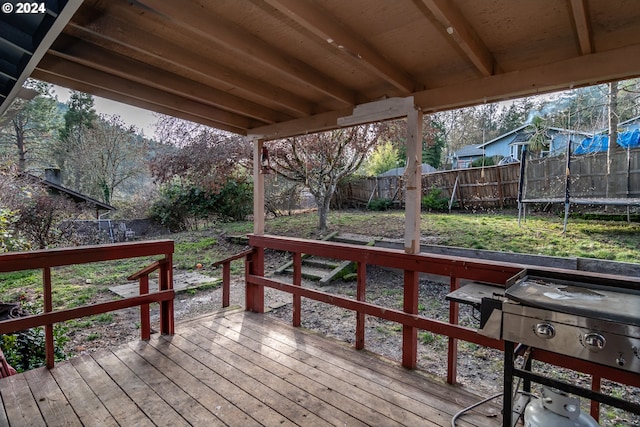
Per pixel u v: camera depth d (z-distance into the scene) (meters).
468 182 9.51
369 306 2.65
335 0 1.58
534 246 5.83
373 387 2.22
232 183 10.70
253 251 3.66
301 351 2.74
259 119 3.37
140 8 1.68
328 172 8.05
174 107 2.93
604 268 4.37
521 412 1.60
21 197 7.60
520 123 14.99
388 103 2.63
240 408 2.00
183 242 9.05
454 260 2.25
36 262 2.32
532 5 1.59
